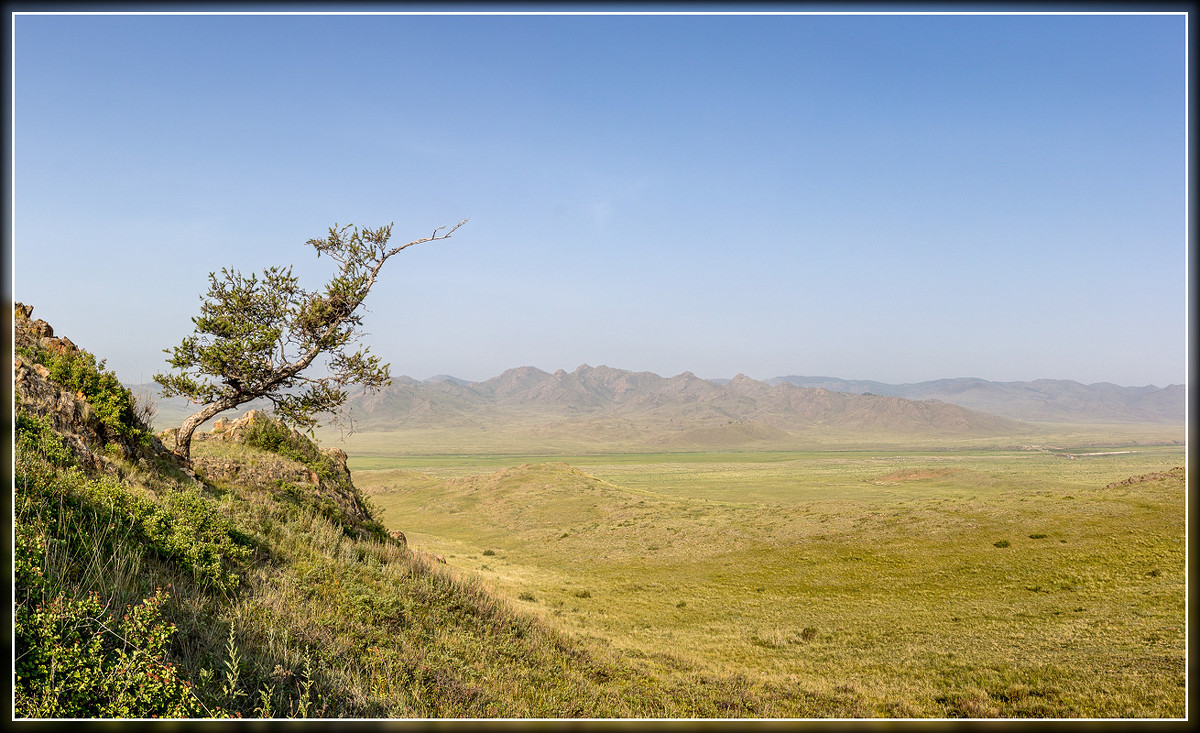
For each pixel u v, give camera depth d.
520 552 66.38
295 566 15.22
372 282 26.05
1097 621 28.59
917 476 155.00
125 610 8.11
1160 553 36.53
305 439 36.50
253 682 8.66
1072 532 43.19
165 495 15.65
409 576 19.17
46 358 19.39
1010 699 20.42
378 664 11.68
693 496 128.62
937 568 41.12
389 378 26.38
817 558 47.56
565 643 19.80
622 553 59.03
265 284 25.66
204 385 24.36
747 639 30.86
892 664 25.61
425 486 128.12
